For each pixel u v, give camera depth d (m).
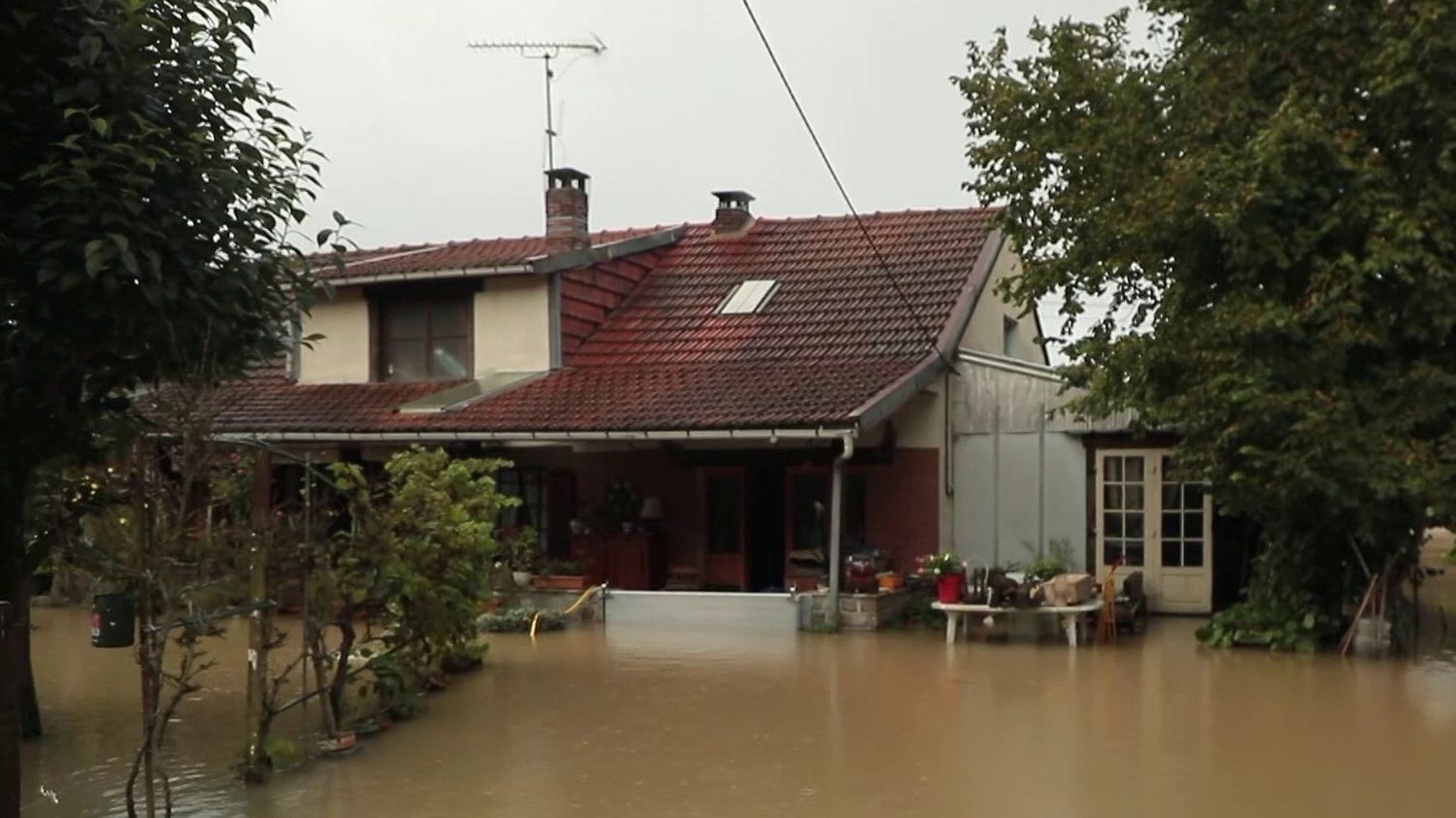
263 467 8.46
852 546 16.44
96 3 5.93
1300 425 12.00
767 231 21.06
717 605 15.50
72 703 10.56
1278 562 13.77
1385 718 9.95
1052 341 14.66
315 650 8.89
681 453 17.38
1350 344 12.22
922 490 16.70
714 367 17.30
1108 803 7.52
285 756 8.38
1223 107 12.87
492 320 18.38
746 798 7.64
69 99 5.94
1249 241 12.35
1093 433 16.55
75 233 5.86
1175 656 13.11
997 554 16.88
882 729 9.56
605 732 9.48
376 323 18.84
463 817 7.24
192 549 8.73
